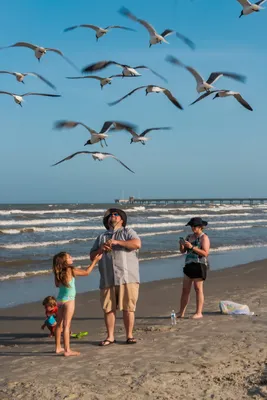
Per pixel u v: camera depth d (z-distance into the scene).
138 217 54.06
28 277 15.78
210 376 5.93
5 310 10.92
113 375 6.04
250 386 5.58
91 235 30.81
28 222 41.44
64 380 5.88
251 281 14.70
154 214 60.38
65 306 7.03
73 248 23.75
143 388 5.57
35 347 7.71
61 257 7.11
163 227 39.88
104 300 7.60
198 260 9.30
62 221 43.81
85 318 9.98
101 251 7.30
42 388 5.60
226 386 5.60
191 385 5.65
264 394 5.30
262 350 7.02
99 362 6.62
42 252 22.03
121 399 5.27
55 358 6.90
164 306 11.00
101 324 9.37
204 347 7.23
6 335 8.71
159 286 13.93
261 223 47.72
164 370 6.18
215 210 77.00
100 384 5.72
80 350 7.32
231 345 7.32
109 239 7.36
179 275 16.55
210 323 8.88
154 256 21.39
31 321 9.88
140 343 7.58
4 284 14.54
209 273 16.58
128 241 7.38
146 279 15.66
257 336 7.83
